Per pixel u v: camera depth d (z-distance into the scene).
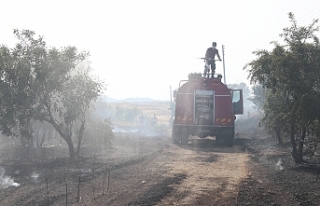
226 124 27.52
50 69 18.66
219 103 27.75
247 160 19.22
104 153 22.33
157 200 10.54
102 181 13.34
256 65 17.36
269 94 21.09
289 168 16.42
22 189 12.32
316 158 19.09
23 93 18.38
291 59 15.68
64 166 17.06
